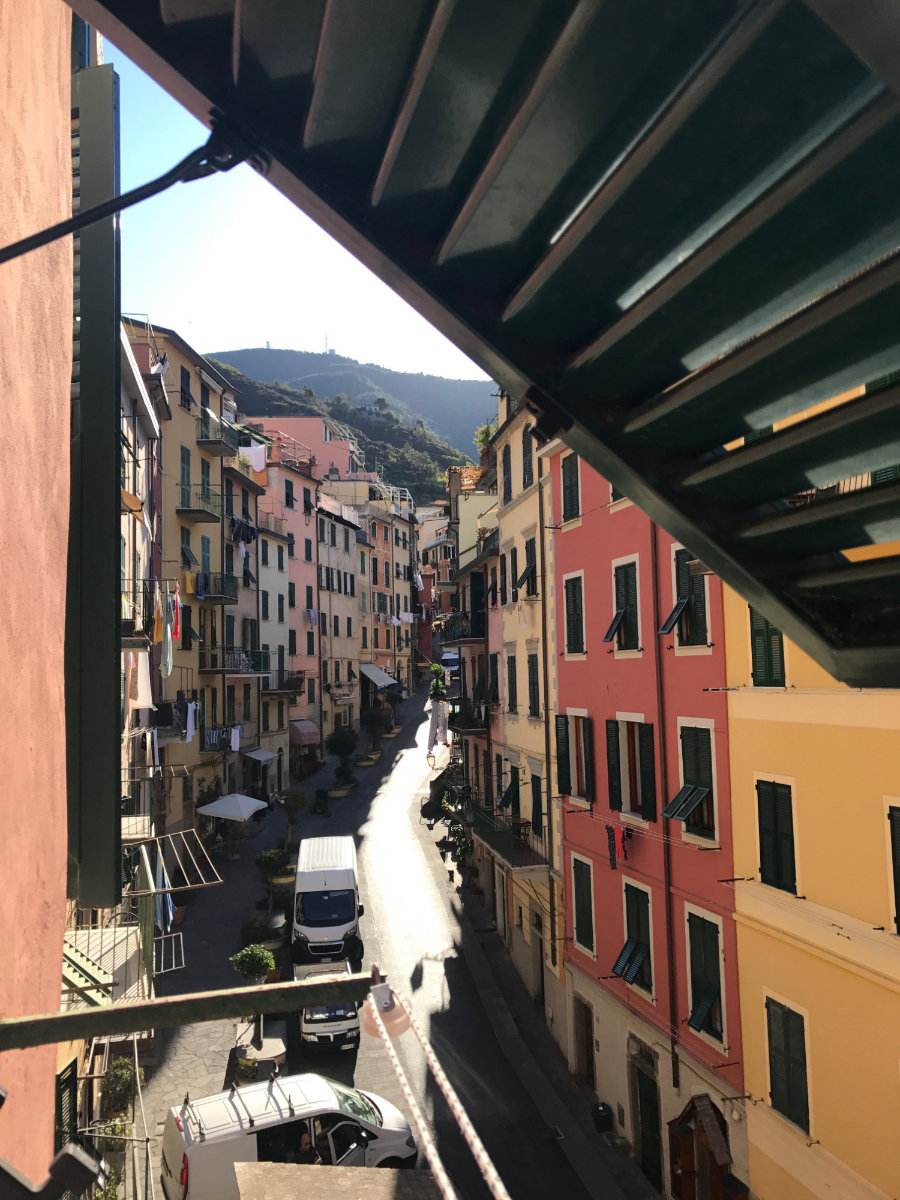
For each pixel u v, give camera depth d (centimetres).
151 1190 1273
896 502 254
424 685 8531
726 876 1291
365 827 3869
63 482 487
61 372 485
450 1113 1678
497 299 289
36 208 435
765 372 246
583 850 1828
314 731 4984
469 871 3120
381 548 7181
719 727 1316
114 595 505
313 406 17512
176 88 260
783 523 284
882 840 989
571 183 240
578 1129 1644
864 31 147
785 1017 1153
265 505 4641
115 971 1084
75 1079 1107
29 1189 223
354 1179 276
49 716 446
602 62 203
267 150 261
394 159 247
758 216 205
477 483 3653
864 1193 995
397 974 2355
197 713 3312
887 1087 971
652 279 259
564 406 298
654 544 1518
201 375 3550
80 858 495
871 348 233
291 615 4847
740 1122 1241
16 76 399
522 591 2317
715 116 199
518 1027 2069
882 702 989
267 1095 1272
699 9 187
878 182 194
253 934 2412
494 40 211
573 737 1914
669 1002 1441
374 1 211
